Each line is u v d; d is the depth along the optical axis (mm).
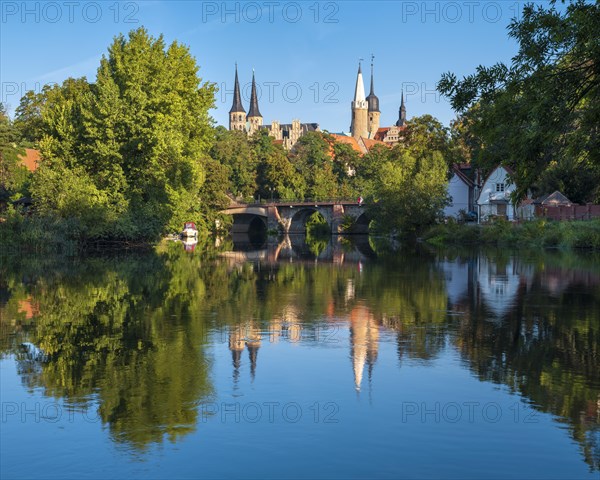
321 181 140125
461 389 11062
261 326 17219
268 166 137625
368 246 67438
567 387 11164
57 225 52250
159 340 15305
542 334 15852
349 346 14578
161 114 55344
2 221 55312
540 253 48375
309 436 8922
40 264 39594
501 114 12539
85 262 41562
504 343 14805
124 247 60125
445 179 79375
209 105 65562
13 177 78000
